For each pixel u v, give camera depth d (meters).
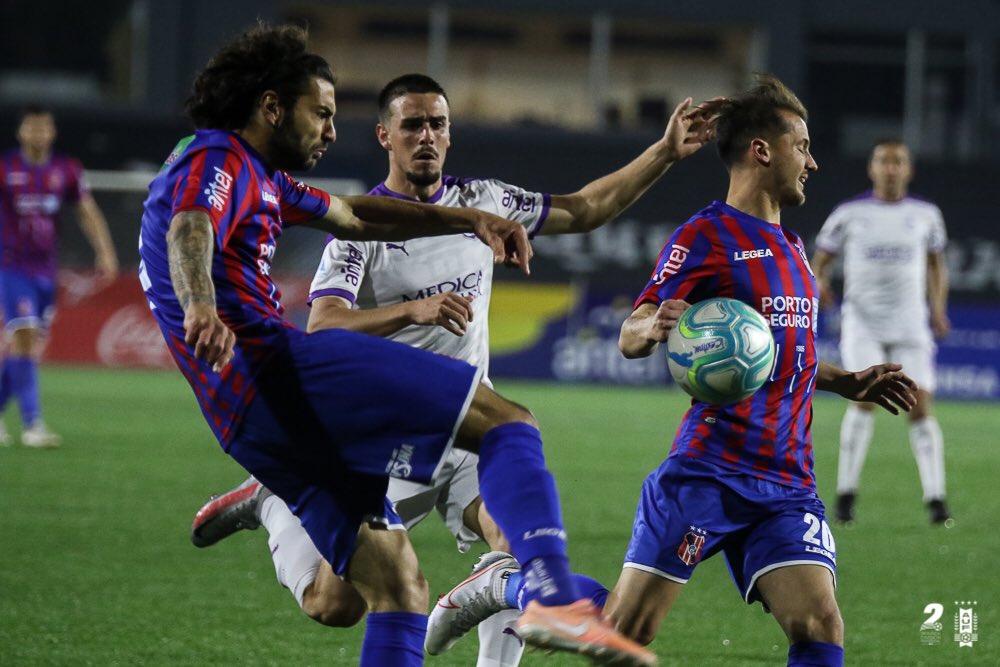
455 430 10.73
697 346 12.12
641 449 39.81
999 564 23.14
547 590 9.93
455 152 66.62
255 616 17.98
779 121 13.32
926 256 30.25
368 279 15.66
